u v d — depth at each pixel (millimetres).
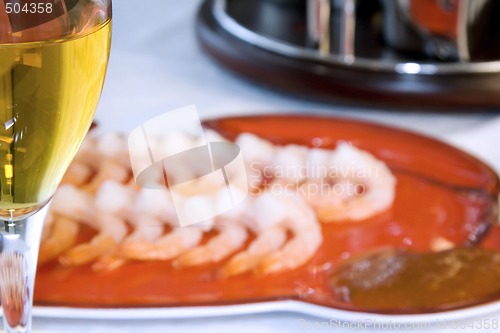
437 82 942
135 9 1204
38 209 597
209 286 732
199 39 1053
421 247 770
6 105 562
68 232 768
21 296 614
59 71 564
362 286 729
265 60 977
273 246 765
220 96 990
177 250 759
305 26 1034
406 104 954
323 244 775
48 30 557
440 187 838
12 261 607
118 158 831
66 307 703
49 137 574
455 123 953
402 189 836
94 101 590
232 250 766
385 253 762
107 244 765
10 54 555
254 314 720
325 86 956
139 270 745
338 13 1074
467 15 962
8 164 575
